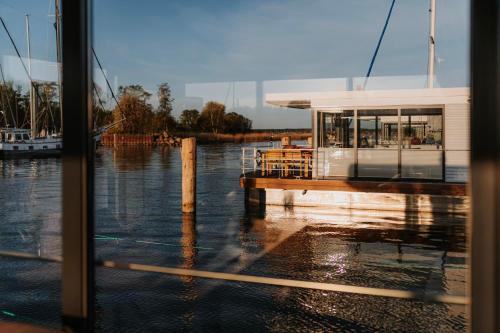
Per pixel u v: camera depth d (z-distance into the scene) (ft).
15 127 32.81
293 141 37.06
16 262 14.21
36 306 12.47
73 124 5.38
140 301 13.97
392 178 34.09
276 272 18.75
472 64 3.94
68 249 5.49
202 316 13.48
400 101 33.17
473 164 3.96
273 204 36.68
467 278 4.32
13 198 27.35
